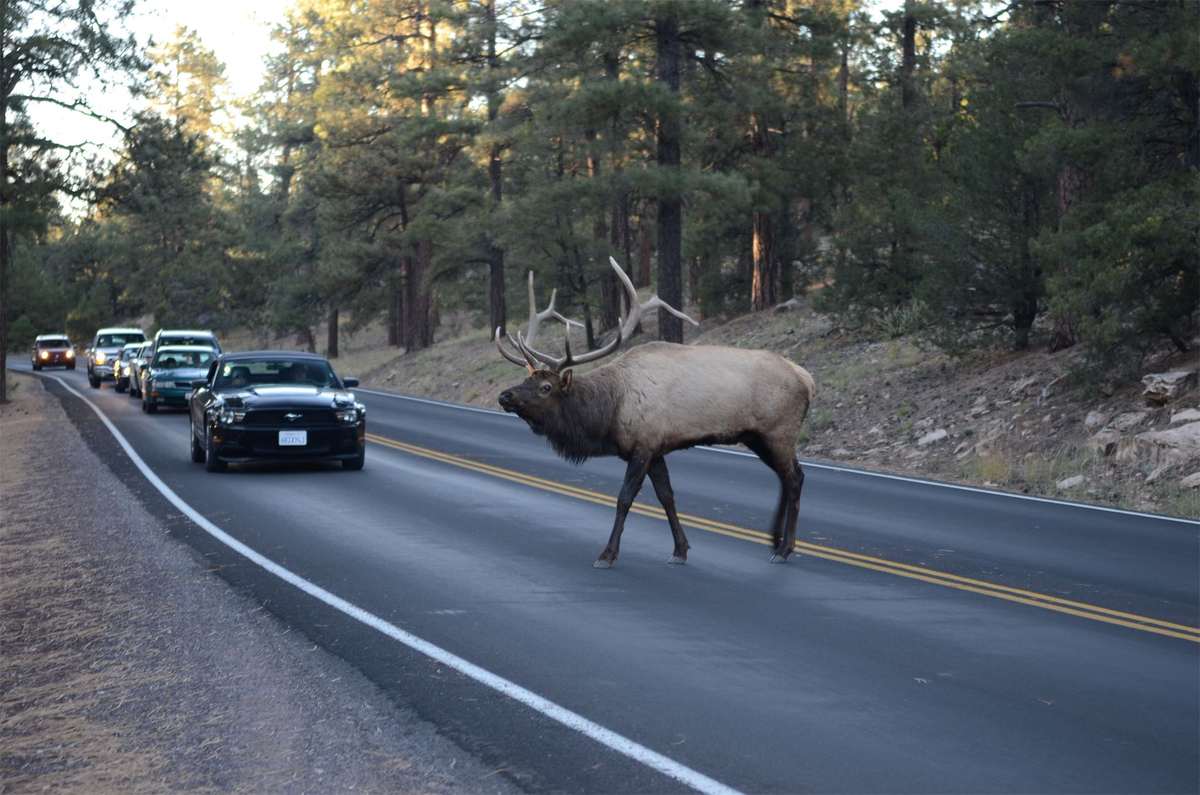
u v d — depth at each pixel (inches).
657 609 372.2
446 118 2094.0
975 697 282.0
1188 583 427.5
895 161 1370.6
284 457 721.0
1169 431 717.9
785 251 1717.5
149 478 709.3
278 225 3353.8
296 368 785.6
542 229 1727.4
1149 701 280.7
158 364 1254.9
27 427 1106.1
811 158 1581.0
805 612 370.6
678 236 1459.2
